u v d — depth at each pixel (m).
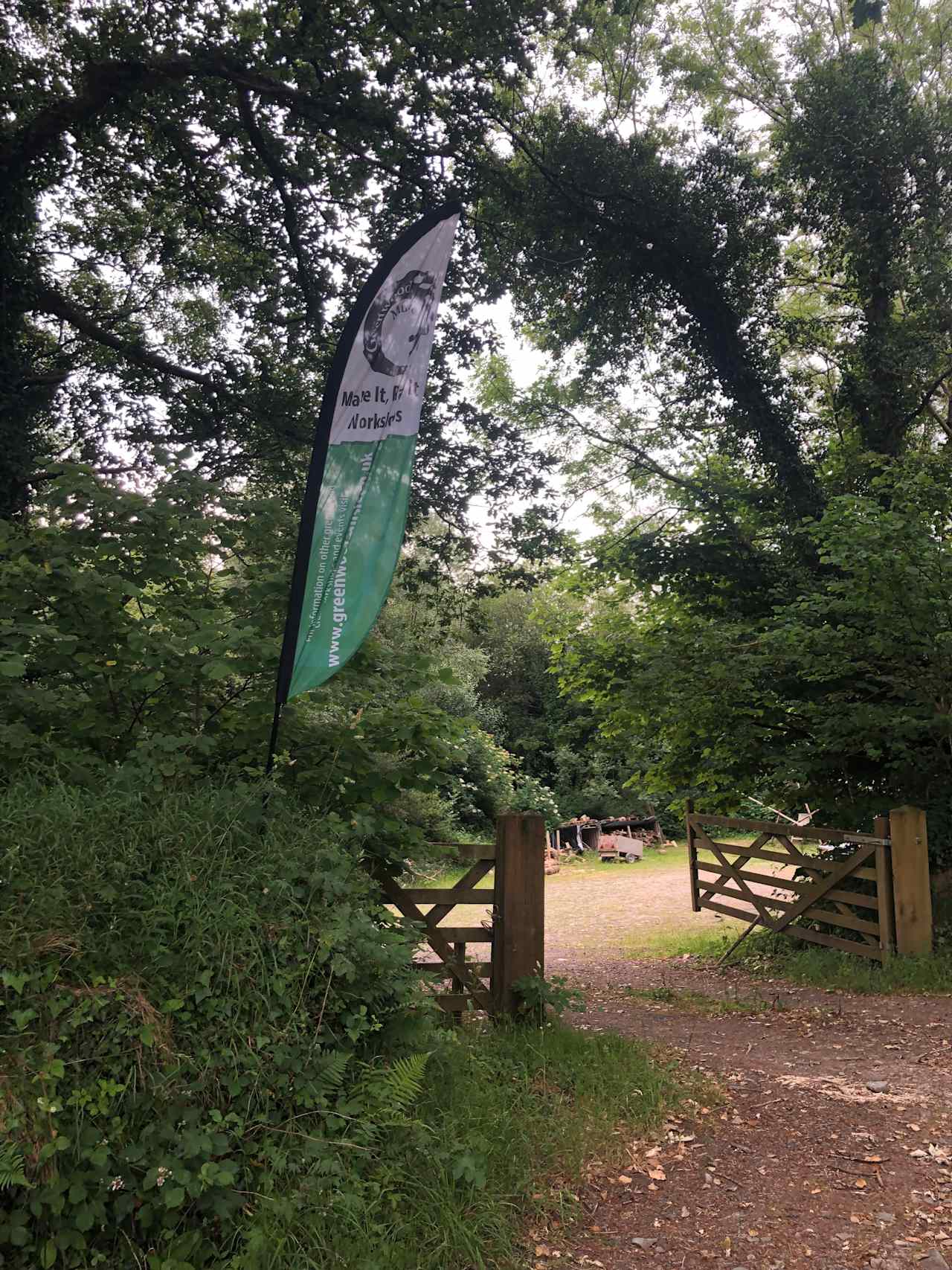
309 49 10.87
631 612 12.55
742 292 13.23
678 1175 3.77
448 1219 3.06
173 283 14.62
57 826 3.45
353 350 4.73
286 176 12.44
